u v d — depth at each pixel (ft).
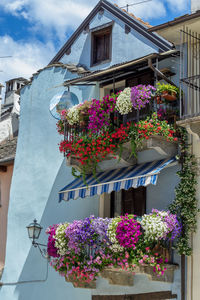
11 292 63.52
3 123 89.76
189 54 52.29
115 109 52.60
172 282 48.67
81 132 56.08
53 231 53.47
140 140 50.37
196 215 48.52
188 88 49.78
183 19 49.42
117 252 48.57
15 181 66.13
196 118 46.70
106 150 52.60
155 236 46.75
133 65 55.16
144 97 50.90
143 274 50.80
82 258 51.31
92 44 63.77
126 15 60.75
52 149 63.41
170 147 51.21
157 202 52.11
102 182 53.52
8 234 65.57
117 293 52.60
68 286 58.18
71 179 60.59
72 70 62.75
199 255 47.67
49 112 64.44
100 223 50.19
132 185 50.03
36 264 62.08
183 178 49.49
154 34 57.62
